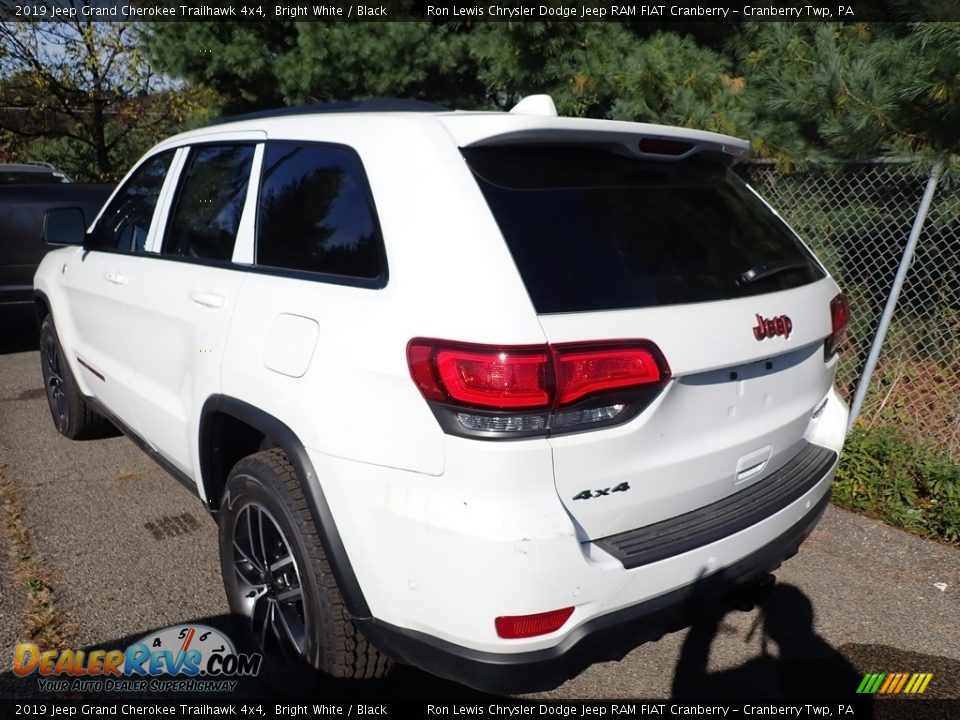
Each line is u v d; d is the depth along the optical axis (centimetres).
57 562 370
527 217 232
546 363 208
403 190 242
